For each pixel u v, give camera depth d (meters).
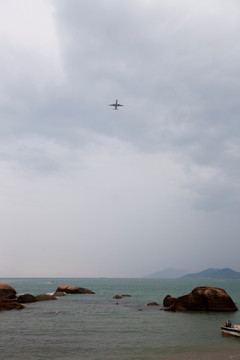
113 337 27.50
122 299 67.25
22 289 113.06
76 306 50.78
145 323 34.53
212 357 21.42
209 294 43.59
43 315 39.66
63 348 23.48
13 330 29.88
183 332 29.81
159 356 21.61
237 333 28.08
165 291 107.94
